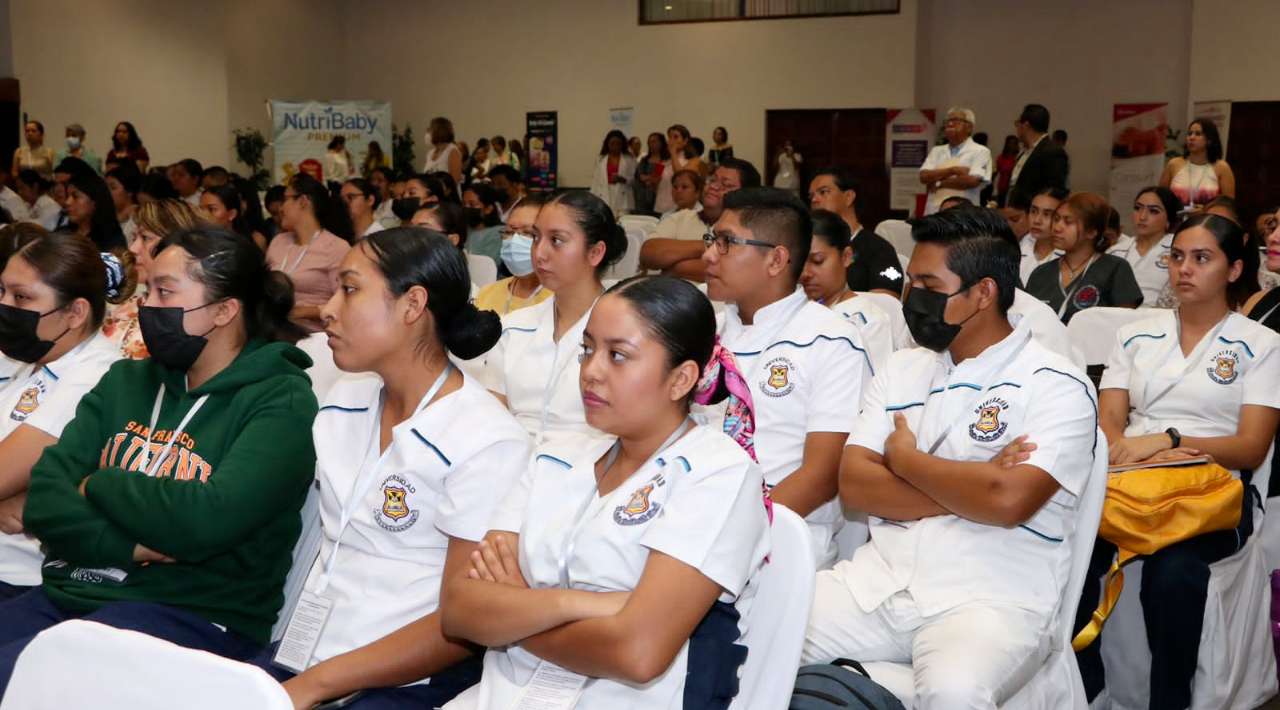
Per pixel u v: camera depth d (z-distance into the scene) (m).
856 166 14.14
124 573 2.21
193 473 2.21
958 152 8.92
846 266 3.64
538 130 14.85
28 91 13.46
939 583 2.41
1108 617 2.92
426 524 2.00
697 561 1.70
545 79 15.55
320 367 3.03
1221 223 3.24
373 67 16.44
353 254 2.03
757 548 1.80
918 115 13.53
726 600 1.78
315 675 1.88
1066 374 2.42
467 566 1.88
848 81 13.98
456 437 1.98
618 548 1.77
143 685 1.37
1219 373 3.21
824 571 2.61
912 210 13.72
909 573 2.45
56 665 1.43
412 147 16.17
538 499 1.88
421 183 7.11
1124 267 4.99
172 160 14.59
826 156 14.27
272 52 15.36
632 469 1.87
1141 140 13.16
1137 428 3.35
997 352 2.50
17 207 10.31
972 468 2.36
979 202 8.95
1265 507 3.22
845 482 2.59
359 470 2.07
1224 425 3.22
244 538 2.19
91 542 2.16
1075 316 3.91
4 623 2.21
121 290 3.32
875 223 14.11
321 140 14.30
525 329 3.08
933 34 14.20
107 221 6.60
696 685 1.73
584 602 1.70
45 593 2.26
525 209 3.73
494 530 1.90
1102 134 13.67
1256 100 12.28
